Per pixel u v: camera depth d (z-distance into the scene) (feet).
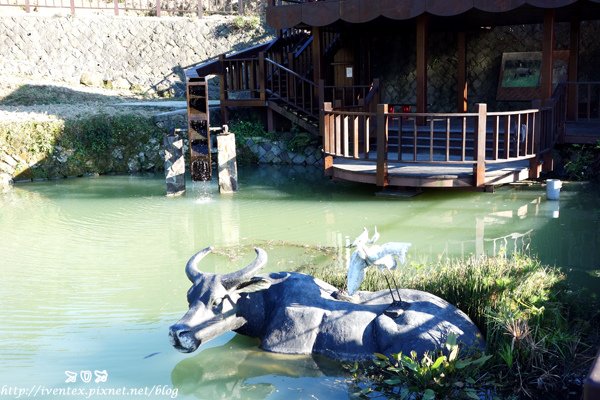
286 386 17.17
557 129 42.50
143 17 77.25
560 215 34.30
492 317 18.30
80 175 51.70
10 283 26.78
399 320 18.25
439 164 37.01
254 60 54.34
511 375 17.29
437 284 21.34
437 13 42.75
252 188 44.62
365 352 18.08
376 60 62.75
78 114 54.03
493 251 28.30
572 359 17.81
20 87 65.16
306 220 35.37
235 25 76.95
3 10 75.61
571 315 20.48
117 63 75.61
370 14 45.27
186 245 31.60
